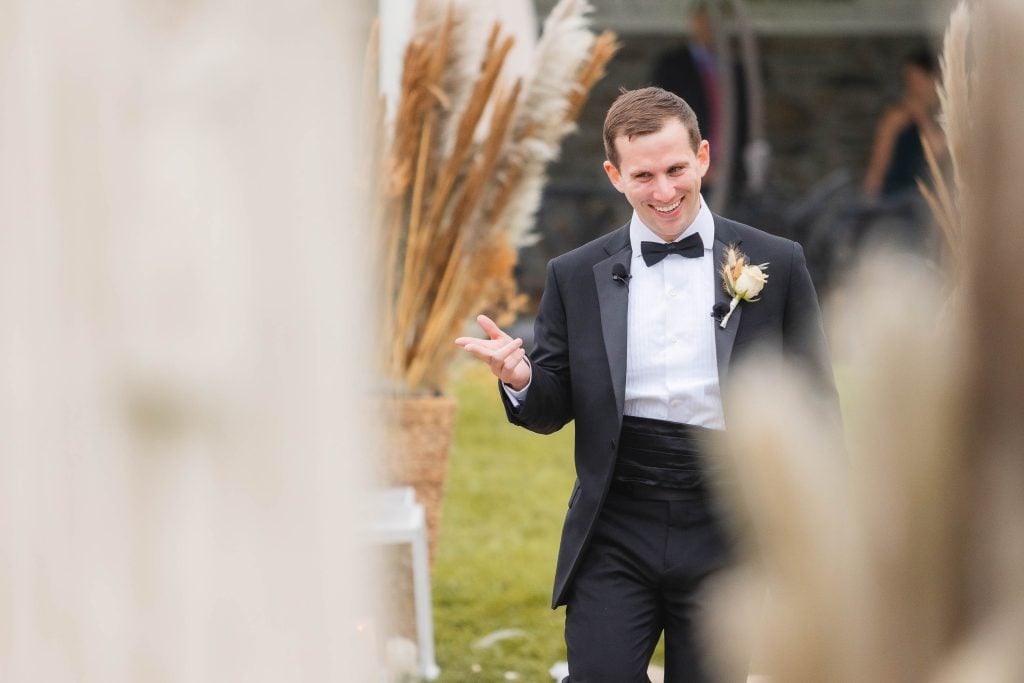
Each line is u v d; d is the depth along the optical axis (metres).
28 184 1.70
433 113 14.26
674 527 8.45
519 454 23.33
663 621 8.77
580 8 14.36
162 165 1.71
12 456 1.72
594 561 8.65
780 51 40.66
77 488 1.74
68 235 1.71
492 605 16.11
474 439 24.17
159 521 1.76
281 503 1.79
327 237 1.79
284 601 1.79
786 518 1.89
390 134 13.83
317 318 1.79
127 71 1.71
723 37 33.59
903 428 1.80
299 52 1.76
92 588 1.75
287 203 1.76
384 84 15.27
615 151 8.63
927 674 1.82
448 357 14.92
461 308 14.77
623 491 8.59
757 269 8.44
